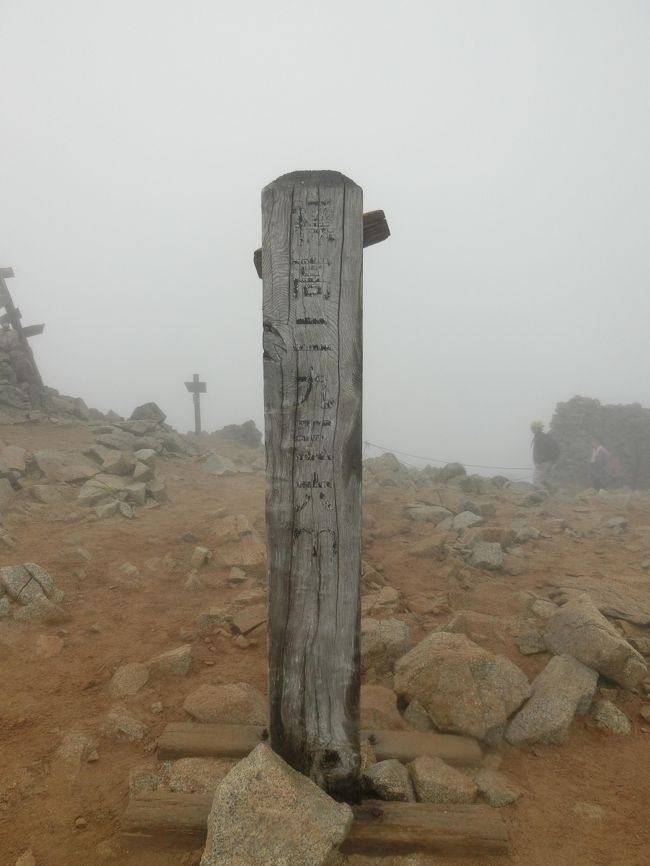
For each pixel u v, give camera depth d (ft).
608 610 17.06
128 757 10.86
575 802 10.09
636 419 61.26
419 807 9.30
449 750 10.91
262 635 15.66
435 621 16.94
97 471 29.71
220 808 8.31
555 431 63.00
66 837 8.99
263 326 9.04
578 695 12.30
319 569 9.21
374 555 23.02
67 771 10.39
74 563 19.70
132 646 15.05
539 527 27.78
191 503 28.68
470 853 8.80
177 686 13.32
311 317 8.97
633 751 11.57
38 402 43.91
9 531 21.94
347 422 9.03
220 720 11.72
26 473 28.48
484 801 9.95
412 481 38.88
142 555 21.15
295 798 8.49
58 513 24.38
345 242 8.87
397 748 10.95
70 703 12.44
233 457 42.98
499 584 20.04
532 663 14.64
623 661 13.19
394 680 13.15
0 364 42.68
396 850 8.72
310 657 9.32
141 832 8.87
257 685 13.39
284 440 9.11
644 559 22.80
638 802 10.17
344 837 8.50
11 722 11.64
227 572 20.21
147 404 48.67
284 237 8.92
